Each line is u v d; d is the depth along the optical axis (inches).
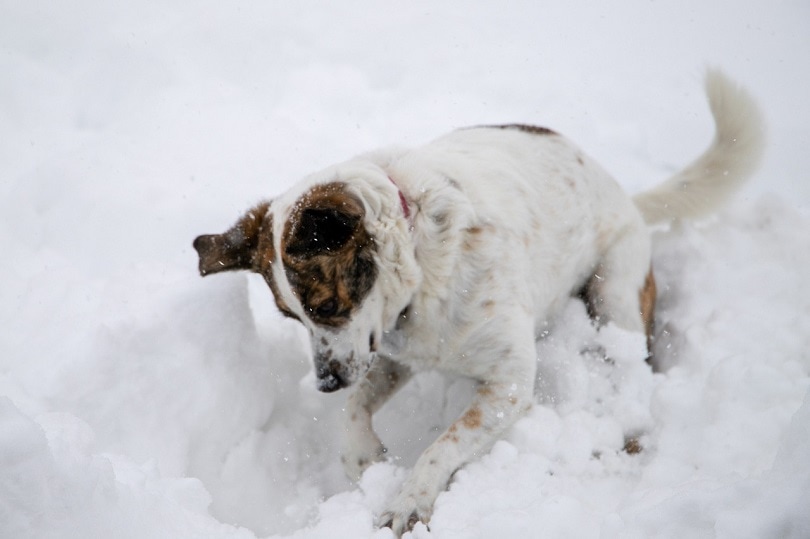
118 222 203.5
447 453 132.9
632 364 154.9
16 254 195.3
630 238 174.6
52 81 276.1
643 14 352.2
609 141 255.9
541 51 309.9
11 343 155.7
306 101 271.3
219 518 135.4
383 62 290.0
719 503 93.0
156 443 135.0
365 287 130.7
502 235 142.9
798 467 93.2
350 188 129.6
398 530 121.6
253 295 183.6
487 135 166.6
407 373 156.2
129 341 139.5
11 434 92.0
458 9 344.2
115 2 332.8
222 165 230.5
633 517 98.2
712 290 175.6
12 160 237.3
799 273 173.6
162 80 275.7
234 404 145.5
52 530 93.6
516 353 141.9
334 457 150.0
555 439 133.8
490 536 105.5
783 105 275.0
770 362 142.9
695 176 192.5
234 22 309.4
